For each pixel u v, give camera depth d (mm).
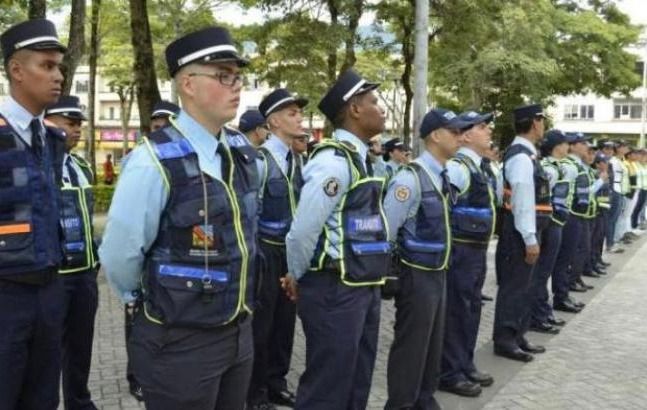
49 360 3367
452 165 5227
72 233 4293
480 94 18578
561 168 7156
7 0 10961
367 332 3879
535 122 6133
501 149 20219
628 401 5301
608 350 6727
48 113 4344
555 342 7012
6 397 3188
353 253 3641
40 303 3244
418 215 4340
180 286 2586
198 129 2680
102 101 48094
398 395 4418
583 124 51531
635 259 12977
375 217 3738
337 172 3590
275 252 4953
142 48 11016
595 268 11016
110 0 19234
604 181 10984
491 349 6691
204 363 2635
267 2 13922
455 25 14922
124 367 5801
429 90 22094
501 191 6211
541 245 7133
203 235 2602
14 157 3156
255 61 15102
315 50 14188
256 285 3068
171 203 2604
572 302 8547
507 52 16797
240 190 2760
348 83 3764
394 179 4398
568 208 7590
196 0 17438
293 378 5707
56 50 3254
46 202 3262
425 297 4320
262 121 5910
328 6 14086
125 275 2678
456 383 5344
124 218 2590
